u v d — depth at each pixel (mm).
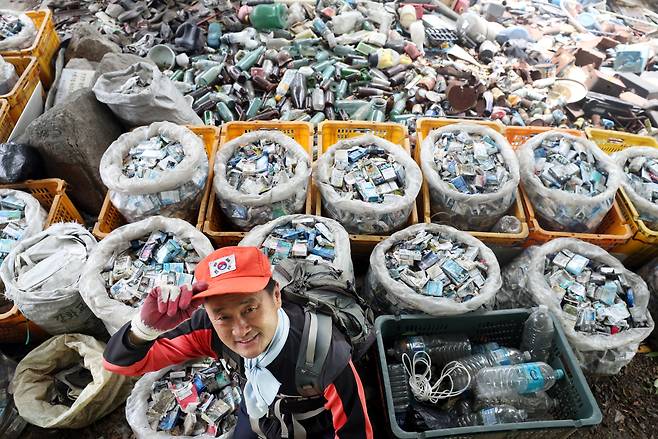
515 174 3178
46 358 2711
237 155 3268
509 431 2219
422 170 3297
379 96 4371
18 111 3867
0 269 2707
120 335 1588
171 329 1615
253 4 5109
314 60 4723
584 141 3424
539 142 3412
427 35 5133
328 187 3090
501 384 2506
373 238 3074
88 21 5117
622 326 2682
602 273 2875
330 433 1808
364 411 1689
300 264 2197
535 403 2508
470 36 5219
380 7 5242
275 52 4602
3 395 2709
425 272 2770
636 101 4609
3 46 4160
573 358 2436
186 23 4754
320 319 1654
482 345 2748
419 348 2619
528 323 2652
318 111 4176
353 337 1944
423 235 2912
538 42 5352
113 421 2754
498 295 3113
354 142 3338
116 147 3113
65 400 2705
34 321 2699
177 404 2402
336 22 4926
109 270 2693
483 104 4363
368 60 4652
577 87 4621
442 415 2484
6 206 3039
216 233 3021
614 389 3000
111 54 3982
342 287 2078
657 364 3098
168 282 2617
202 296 1396
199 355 1769
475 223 3236
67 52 4473
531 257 2990
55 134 3188
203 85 4328
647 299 2779
